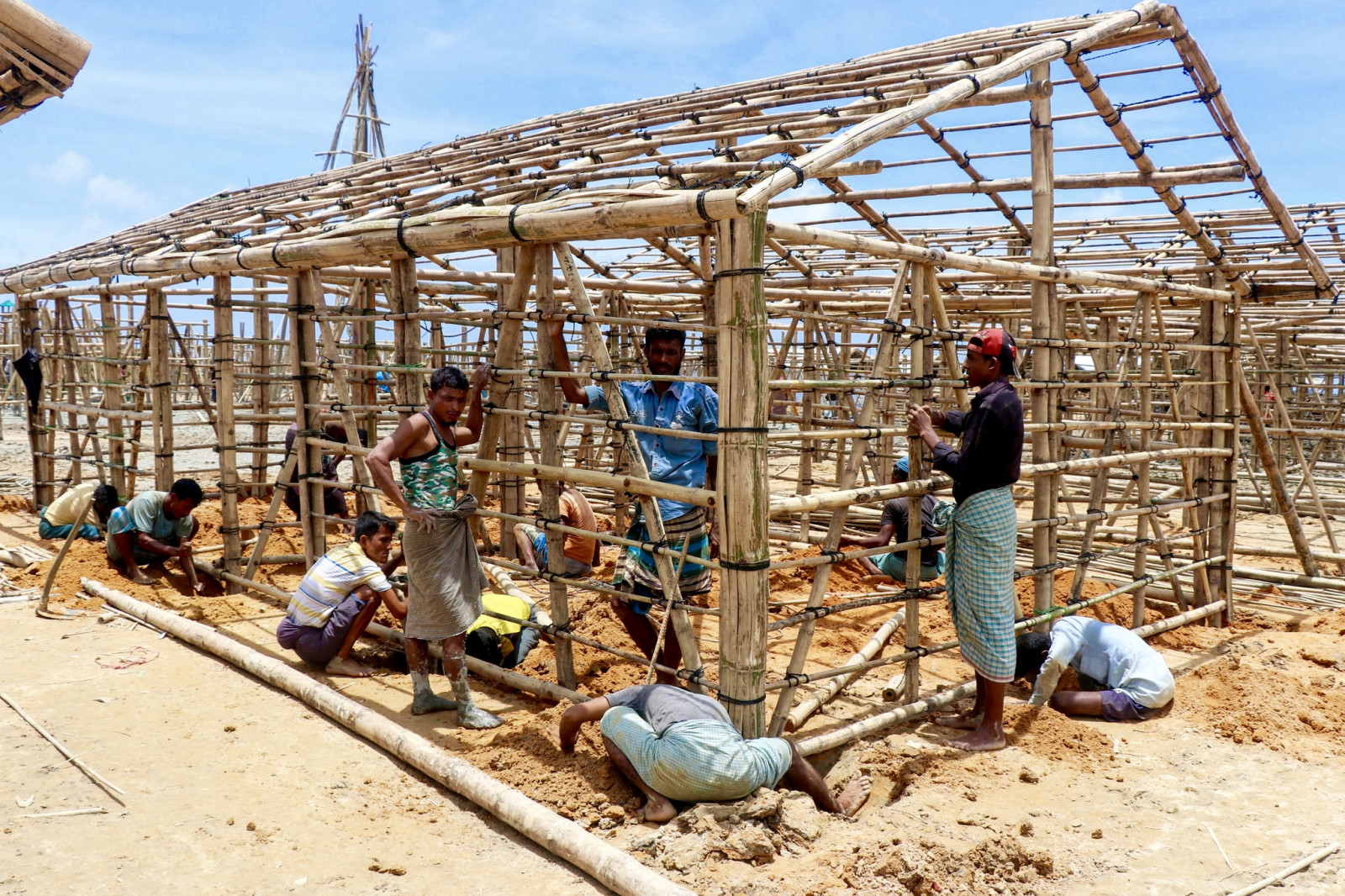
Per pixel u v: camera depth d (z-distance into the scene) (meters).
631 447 4.64
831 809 4.05
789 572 8.23
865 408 5.08
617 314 10.62
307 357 7.02
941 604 7.39
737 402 3.99
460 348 9.55
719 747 3.72
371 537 5.84
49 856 3.39
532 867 3.41
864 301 8.65
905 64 6.11
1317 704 5.28
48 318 10.73
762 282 3.96
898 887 3.25
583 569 7.24
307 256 6.23
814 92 5.97
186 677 5.43
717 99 6.56
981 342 4.74
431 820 3.78
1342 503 12.59
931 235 10.01
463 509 4.96
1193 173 6.43
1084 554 6.26
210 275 7.42
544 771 4.16
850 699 5.36
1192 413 9.48
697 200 3.92
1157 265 8.68
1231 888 3.40
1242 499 13.57
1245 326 10.80
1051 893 3.36
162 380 8.23
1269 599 8.23
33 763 4.19
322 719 4.86
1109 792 4.25
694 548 5.30
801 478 9.85
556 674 5.59
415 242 5.46
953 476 4.77
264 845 3.53
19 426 21.47
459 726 4.88
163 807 3.81
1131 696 5.22
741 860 3.42
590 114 7.71
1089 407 9.33
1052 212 6.32
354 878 3.31
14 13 4.02
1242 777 4.42
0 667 5.51
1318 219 8.76
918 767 4.38
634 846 3.51
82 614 6.73
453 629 4.88
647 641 5.41
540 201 4.99
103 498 8.51
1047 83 5.77
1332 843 3.75
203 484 12.21
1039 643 5.39
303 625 5.66
